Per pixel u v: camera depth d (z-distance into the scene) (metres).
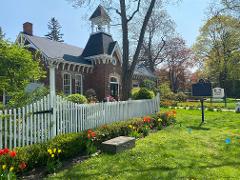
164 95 33.78
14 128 6.40
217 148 7.84
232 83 47.22
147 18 17.47
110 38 27.14
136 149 7.61
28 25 24.02
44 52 21.34
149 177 5.36
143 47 44.41
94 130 8.09
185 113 18.97
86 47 26.47
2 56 10.77
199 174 5.55
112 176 5.44
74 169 5.90
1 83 10.50
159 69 52.62
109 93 25.42
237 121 14.12
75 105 8.63
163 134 10.04
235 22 38.12
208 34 44.97
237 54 42.47
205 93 14.02
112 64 26.03
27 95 9.54
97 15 26.30
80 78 24.66
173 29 43.88
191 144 8.29
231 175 5.50
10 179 4.77
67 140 6.77
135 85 32.88
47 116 7.41
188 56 50.75
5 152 5.27
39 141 7.10
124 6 17.20
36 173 5.68
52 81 10.98
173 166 6.07
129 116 12.05
